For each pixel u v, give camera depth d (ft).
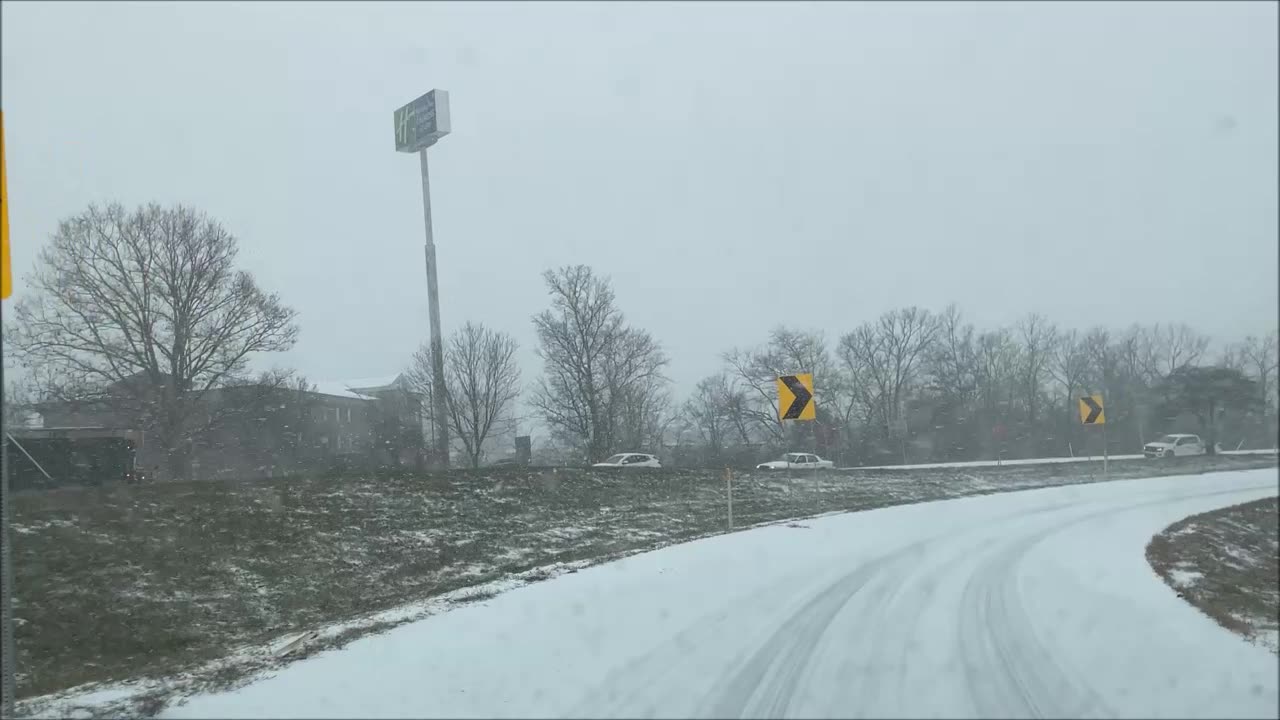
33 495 44.86
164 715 21.76
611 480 84.74
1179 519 84.07
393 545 50.34
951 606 35.60
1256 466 145.48
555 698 22.35
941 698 22.76
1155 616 35.40
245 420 148.87
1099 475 135.03
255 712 21.58
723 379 249.14
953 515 78.18
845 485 106.11
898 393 249.55
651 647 27.78
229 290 140.26
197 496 50.08
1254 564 70.79
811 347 238.89
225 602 37.60
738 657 26.63
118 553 39.52
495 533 57.62
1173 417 170.60
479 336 208.54
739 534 59.72
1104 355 217.15
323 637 30.58
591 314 198.18
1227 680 25.35
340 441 239.91
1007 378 249.75
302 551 45.98
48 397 127.54
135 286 134.10
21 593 33.53
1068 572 46.52
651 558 48.03
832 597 37.17
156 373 134.00
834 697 22.68
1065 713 21.71
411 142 144.56
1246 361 146.30
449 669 25.30
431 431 207.92
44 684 26.81
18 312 126.11
